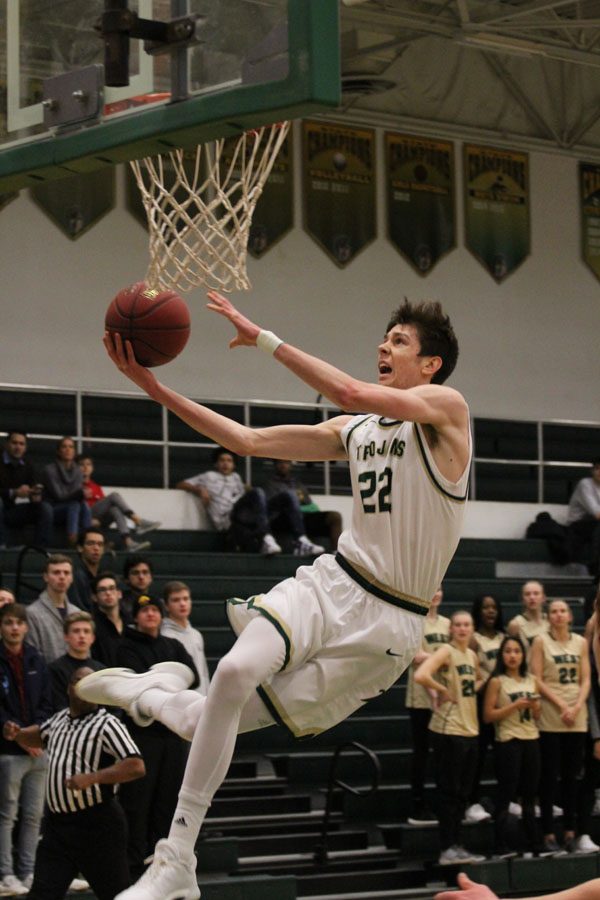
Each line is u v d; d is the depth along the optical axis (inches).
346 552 209.3
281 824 524.1
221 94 208.5
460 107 970.1
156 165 233.8
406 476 207.2
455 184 974.4
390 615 206.5
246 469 842.8
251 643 198.2
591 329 1015.6
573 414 1001.5
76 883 428.5
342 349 929.5
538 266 999.6
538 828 527.2
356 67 908.6
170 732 435.2
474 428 945.5
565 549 851.4
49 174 234.5
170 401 222.2
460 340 967.6
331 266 931.3
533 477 953.5
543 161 1007.0
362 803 543.8
